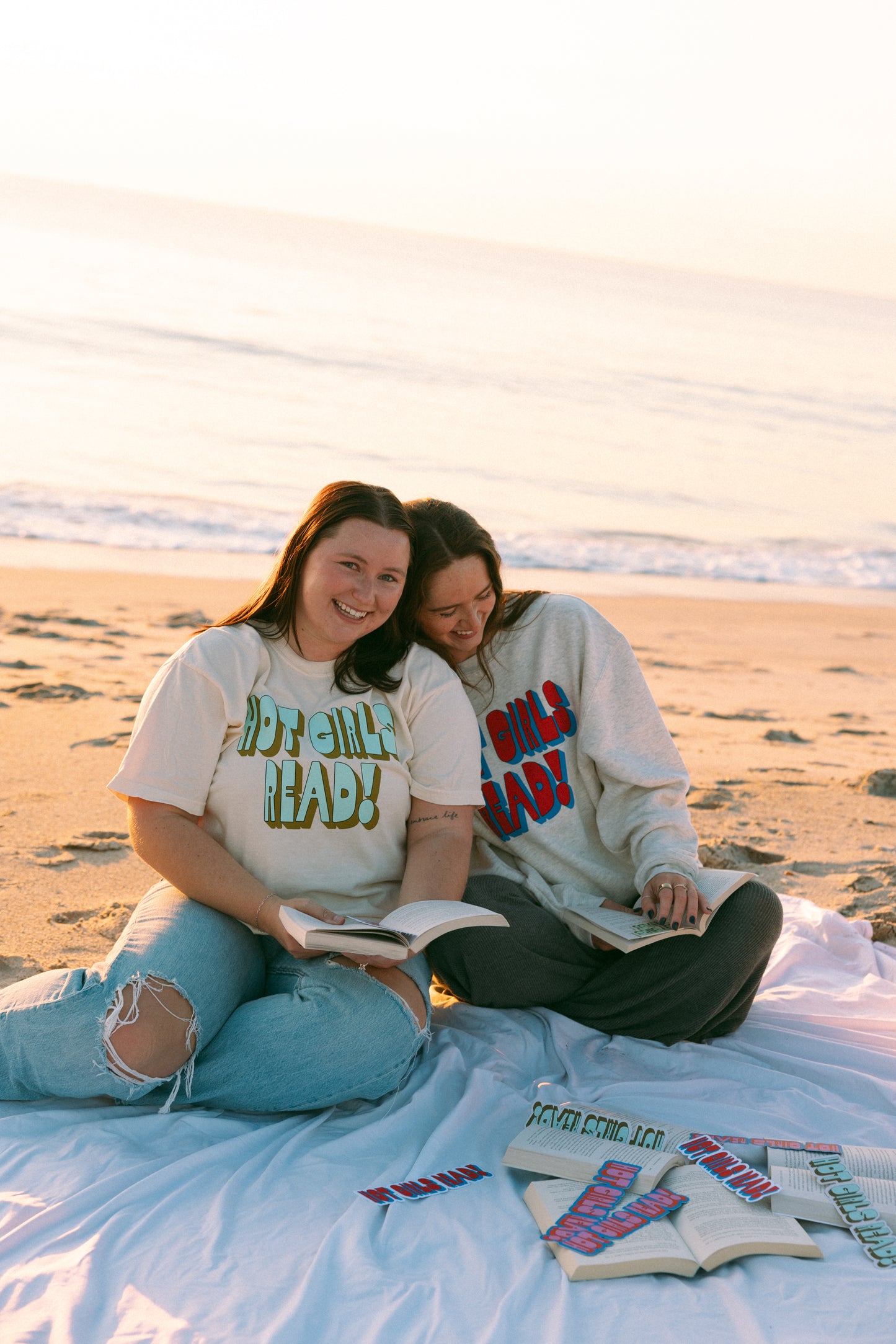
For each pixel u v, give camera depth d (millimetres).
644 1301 1957
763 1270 2049
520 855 3049
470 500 18188
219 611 10234
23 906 3596
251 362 29797
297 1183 2266
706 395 36969
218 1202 2170
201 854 2557
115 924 3471
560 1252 2062
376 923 2441
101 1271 1982
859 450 29609
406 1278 1991
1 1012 2498
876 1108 2740
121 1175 2250
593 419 28844
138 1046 2406
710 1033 3000
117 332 31328
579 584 13500
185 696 2596
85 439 18844
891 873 4336
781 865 4461
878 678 9828
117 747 5477
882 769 5684
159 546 13227
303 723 2676
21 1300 1905
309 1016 2496
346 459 20047
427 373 32406
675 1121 2602
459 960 3004
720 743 6629
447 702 2785
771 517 19828
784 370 49500
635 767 2924
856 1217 2195
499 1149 2477
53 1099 2580
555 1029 2977
